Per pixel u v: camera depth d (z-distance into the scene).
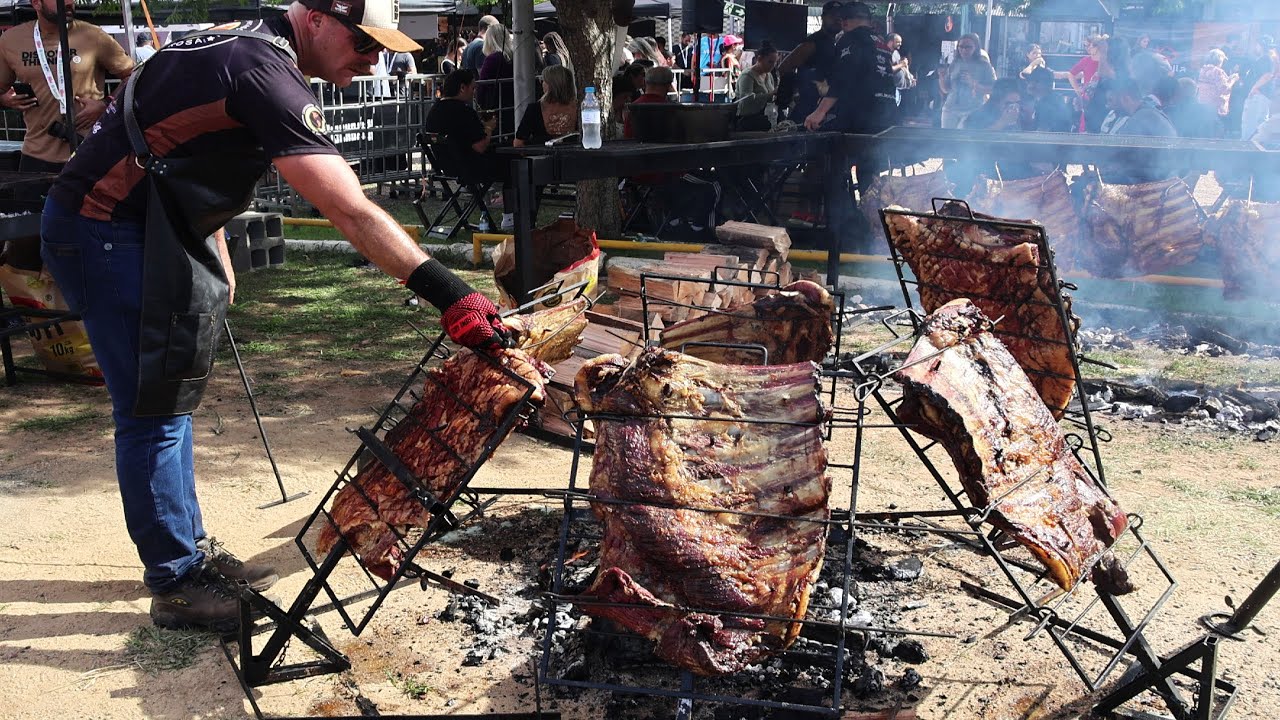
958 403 2.88
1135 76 11.36
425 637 3.69
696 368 2.89
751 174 11.09
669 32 22.55
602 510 2.84
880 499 4.85
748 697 3.26
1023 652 3.58
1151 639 3.62
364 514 3.11
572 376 5.57
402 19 20.39
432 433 3.11
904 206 9.59
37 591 4.01
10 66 6.82
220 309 3.59
